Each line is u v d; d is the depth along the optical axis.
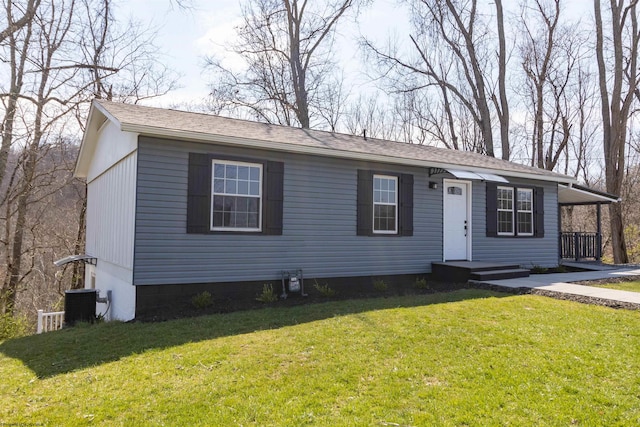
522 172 12.20
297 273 8.79
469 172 10.95
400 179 10.40
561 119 24.11
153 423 3.25
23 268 18.58
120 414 3.43
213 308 7.38
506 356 4.61
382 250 10.05
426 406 3.47
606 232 26.20
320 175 9.19
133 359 4.73
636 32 18.64
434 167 10.59
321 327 5.82
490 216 12.03
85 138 11.69
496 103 23.17
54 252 18.94
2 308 14.73
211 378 4.10
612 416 3.29
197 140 7.56
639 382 3.90
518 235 12.64
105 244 10.23
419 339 5.21
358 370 4.24
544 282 9.38
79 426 3.25
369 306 7.23
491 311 6.66
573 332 5.47
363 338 5.27
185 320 6.48
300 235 8.91
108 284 9.73
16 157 16.52
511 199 12.63
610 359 4.47
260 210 8.45
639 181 25.03
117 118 7.14
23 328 11.88
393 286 9.98
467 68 22.70
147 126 6.93
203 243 7.79
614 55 18.69
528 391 3.74
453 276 10.21
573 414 3.32
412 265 10.54
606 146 18.45
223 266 8.00
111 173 9.85
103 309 10.02
